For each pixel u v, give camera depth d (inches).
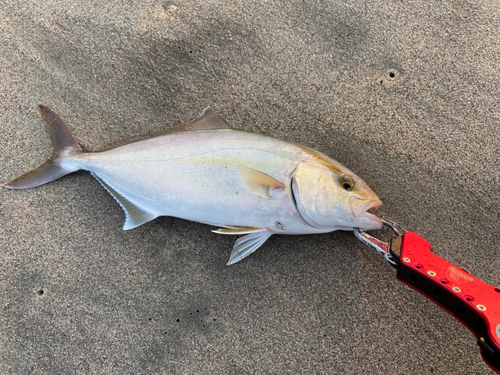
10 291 21.8
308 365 20.7
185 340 21.1
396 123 23.3
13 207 22.6
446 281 17.9
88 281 21.8
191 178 20.5
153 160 20.7
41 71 24.2
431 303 21.1
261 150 20.4
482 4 24.6
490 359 16.7
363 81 23.9
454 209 22.1
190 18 24.8
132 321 21.4
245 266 21.7
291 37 24.6
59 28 24.7
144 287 21.7
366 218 20.1
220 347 21.0
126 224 21.5
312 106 23.7
